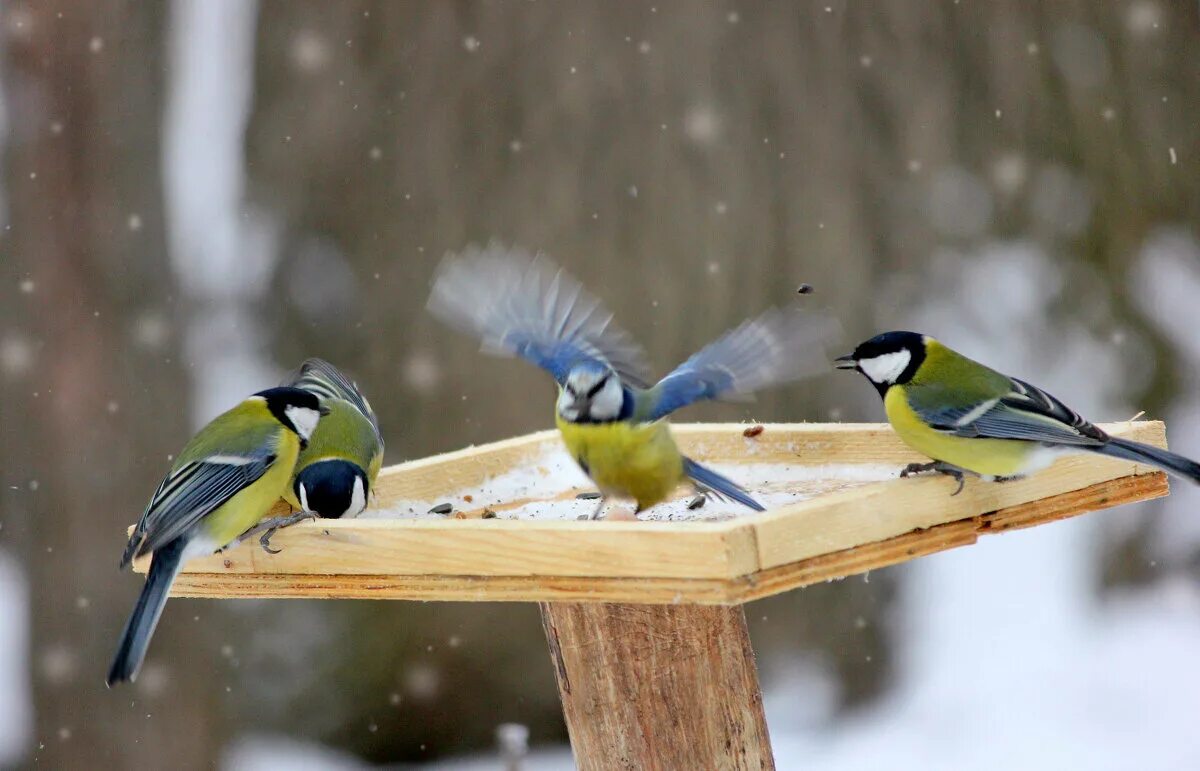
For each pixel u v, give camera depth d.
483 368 14.27
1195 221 15.45
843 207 14.06
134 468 13.70
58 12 13.67
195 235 15.12
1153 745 13.22
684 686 7.53
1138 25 15.28
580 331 8.08
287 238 14.95
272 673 14.73
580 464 7.45
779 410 13.91
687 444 8.98
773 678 14.77
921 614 15.30
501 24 14.13
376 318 14.53
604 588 6.35
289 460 8.24
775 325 7.37
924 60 14.50
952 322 14.55
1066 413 7.21
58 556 13.62
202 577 7.68
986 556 16.02
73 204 13.73
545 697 14.59
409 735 14.71
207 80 15.45
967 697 14.40
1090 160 15.20
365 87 14.66
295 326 14.84
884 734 14.27
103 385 13.72
